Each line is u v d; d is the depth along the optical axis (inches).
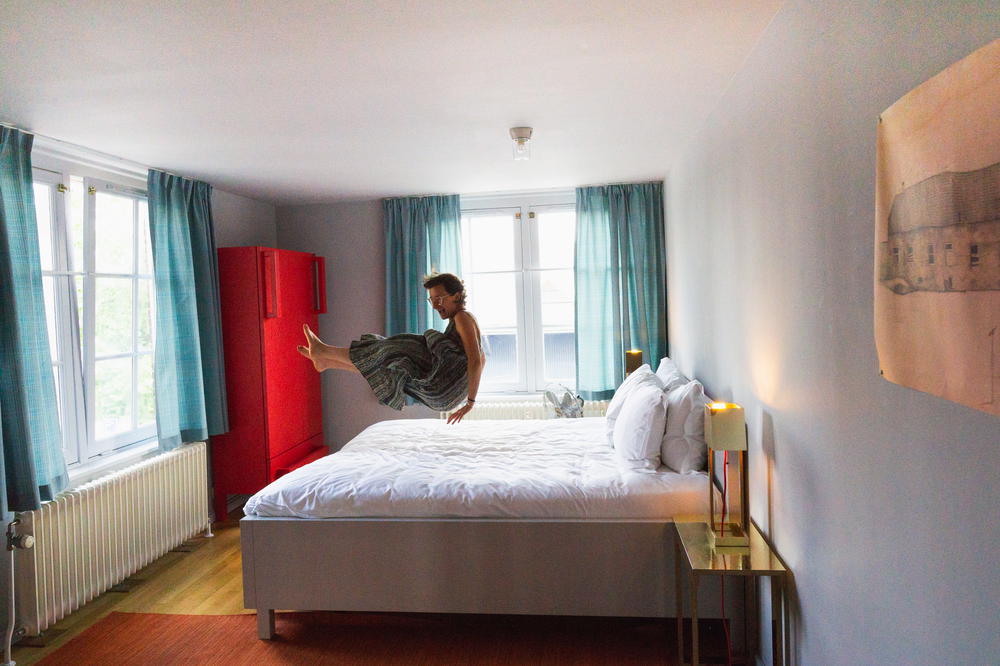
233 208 197.2
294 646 112.9
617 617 121.1
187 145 136.0
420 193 207.0
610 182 199.3
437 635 115.9
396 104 113.3
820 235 68.5
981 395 39.0
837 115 63.3
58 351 134.4
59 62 88.8
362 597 113.3
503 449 141.6
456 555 111.0
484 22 80.8
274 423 181.8
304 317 203.5
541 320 215.0
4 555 118.7
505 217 214.4
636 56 94.3
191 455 160.6
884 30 53.1
